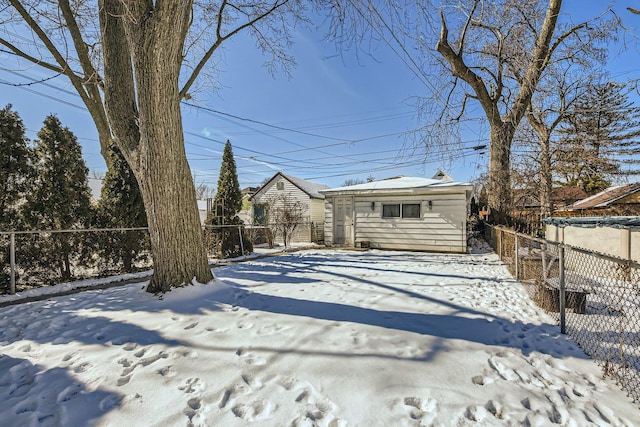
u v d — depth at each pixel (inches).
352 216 456.4
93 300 164.9
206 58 298.5
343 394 75.6
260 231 537.6
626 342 107.0
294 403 72.4
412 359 93.3
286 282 205.5
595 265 191.2
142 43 155.6
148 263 277.4
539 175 614.2
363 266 277.4
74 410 70.5
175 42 161.8
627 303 148.3
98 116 303.3
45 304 157.9
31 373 87.4
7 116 199.2
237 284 198.7
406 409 69.9
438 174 840.3
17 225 199.2
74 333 117.5
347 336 110.7
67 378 84.2
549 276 193.5
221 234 366.3
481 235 510.3
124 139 177.2
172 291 166.6
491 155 448.8
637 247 218.4
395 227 429.1
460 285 195.9
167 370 88.0
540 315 137.3
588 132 682.8
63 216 221.8
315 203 681.6
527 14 391.9
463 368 88.5
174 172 170.9
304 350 99.5
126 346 104.6
